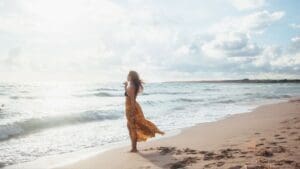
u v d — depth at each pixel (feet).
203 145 26.09
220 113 59.88
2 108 65.21
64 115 48.78
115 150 26.53
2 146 29.76
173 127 41.29
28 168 21.36
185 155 22.31
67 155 25.50
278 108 66.64
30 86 244.01
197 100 99.96
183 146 26.17
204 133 34.35
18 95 123.24
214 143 26.71
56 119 46.78
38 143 31.40
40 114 53.67
